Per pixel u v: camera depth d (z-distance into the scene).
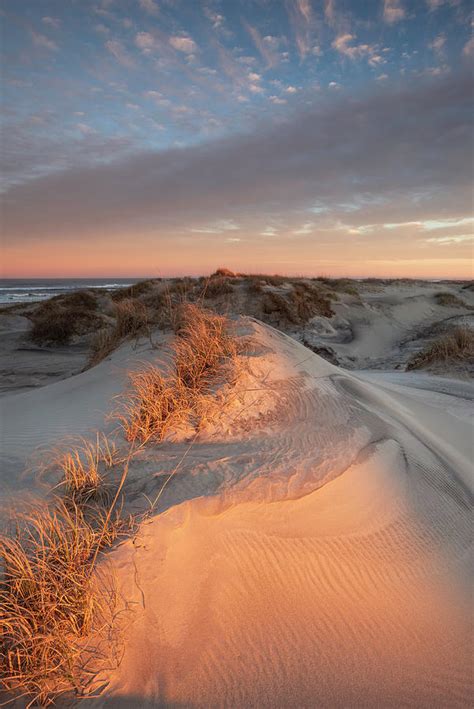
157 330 8.26
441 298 28.14
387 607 2.53
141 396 4.22
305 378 5.41
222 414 4.23
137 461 3.47
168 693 1.90
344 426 4.36
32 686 1.81
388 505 3.33
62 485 3.12
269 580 2.52
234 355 5.16
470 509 3.85
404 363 14.02
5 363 12.45
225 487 3.07
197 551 2.56
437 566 2.94
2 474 3.34
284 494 3.09
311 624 2.34
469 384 9.62
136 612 2.14
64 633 1.94
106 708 1.79
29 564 2.16
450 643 2.39
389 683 2.12
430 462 4.40
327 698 2.00
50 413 4.91
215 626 2.21
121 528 2.57
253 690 1.97
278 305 18.64
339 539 2.89
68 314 16.16
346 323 20.67
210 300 17.05
